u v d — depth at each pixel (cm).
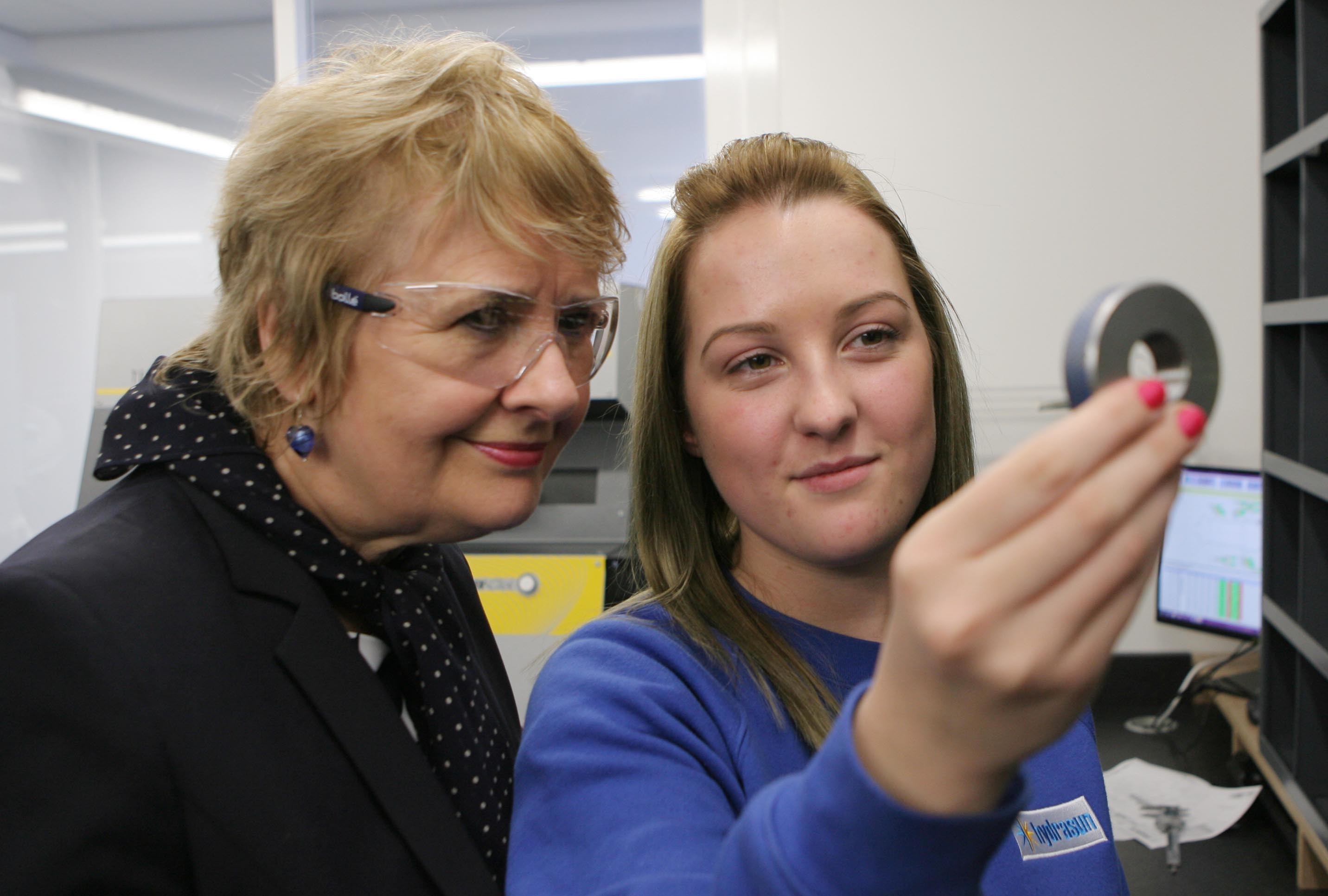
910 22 215
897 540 69
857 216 65
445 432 61
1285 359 158
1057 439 30
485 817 69
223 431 65
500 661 96
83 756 50
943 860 33
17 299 281
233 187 63
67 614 52
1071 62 212
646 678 63
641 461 75
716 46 227
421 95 60
